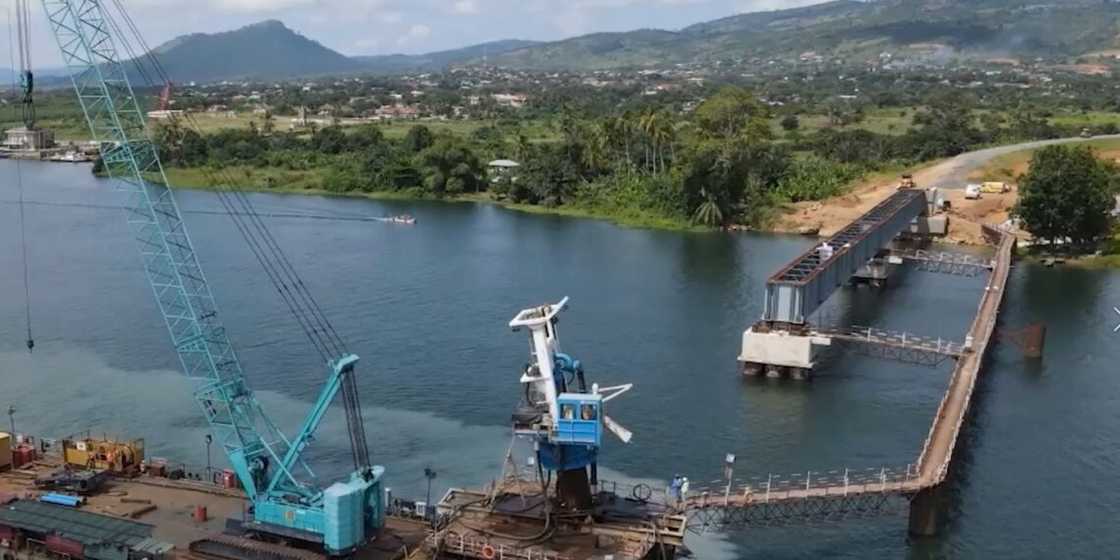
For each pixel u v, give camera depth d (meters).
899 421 111.38
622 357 132.75
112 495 84.69
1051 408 116.38
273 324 144.00
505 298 162.50
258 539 76.12
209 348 91.56
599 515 79.19
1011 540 85.69
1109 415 114.31
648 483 94.56
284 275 176.12
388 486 93.12
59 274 173.12
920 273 190.88
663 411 113.50
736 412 113.50
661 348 136.88
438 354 132.25
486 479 94.69
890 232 181.25
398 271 182.38
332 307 155.12
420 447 102.38
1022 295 170.12
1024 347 136.12
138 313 148.62
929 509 85.25
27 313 148.25
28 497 82.62
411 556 74.44
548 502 77.88
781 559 82.19
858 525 88.25
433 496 90.94
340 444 103.12
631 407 114.50
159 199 94.75
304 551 74.06
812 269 136.00
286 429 106.06
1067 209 197.62
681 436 106.50
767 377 125.62
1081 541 85.75
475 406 113.81
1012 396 120.38
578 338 140.88
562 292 167.50
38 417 109.12
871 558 82.44
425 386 120.19
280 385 119.62
